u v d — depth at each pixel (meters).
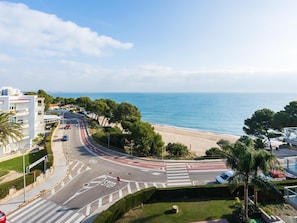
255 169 20.14
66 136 59.69
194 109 199.12
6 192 26.45
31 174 30.59
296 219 20.33
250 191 26.19
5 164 42.22
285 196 19.67
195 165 40.38
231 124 127.25
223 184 27.14
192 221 21.36
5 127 37.34
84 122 89.44
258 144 44.97
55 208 24.66
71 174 35.56
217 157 45.12
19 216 22.91
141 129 48.81
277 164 20.34
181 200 25.91
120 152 48.53
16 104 53.38
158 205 24.78
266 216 21.00
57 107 147.25
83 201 26.38
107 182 32.34
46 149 46.22
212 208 23.88
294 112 48.94
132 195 24.03
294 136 28.45
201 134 93.81
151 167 39.28
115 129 70.25
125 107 72.94
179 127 120.44
